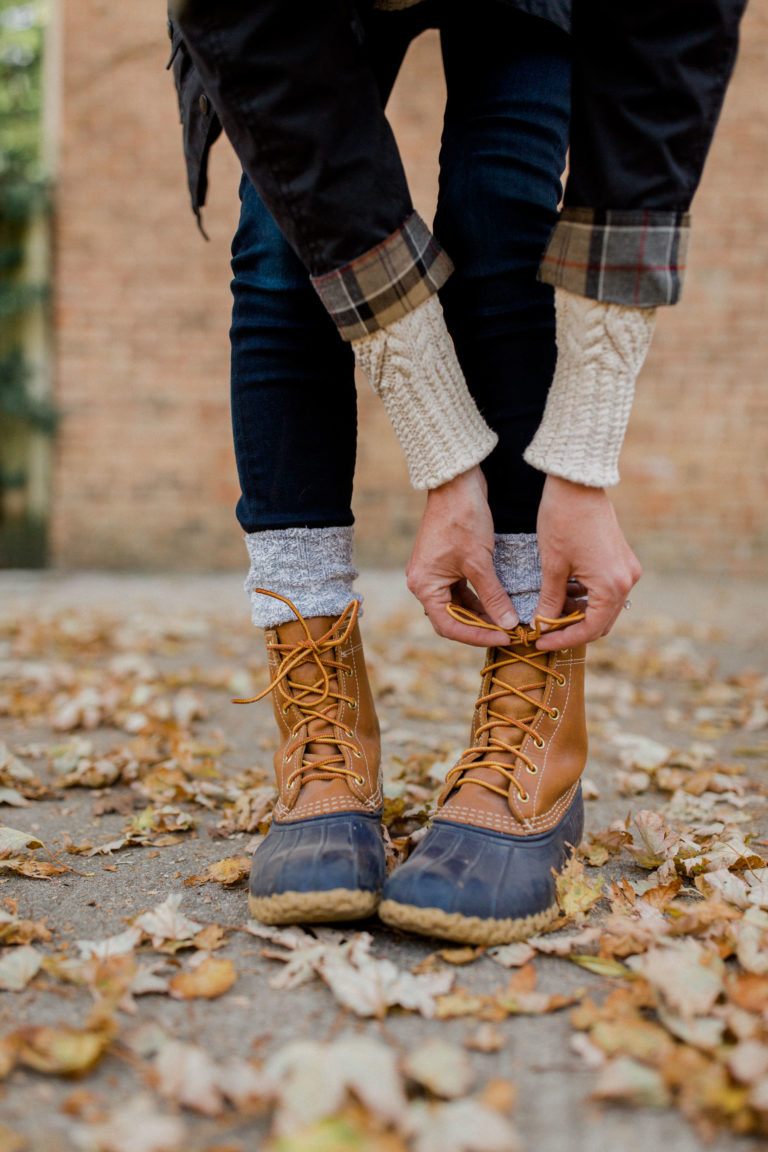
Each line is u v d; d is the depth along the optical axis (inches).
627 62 31.2
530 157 37.3
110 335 194.9
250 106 31.8
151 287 193.8
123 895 40.6
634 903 38.8
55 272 194.2
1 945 35.3
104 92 190.2
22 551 197.0
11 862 43.5
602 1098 26.2
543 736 39.1
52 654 109.5
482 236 37.2
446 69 40.2
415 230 34.0
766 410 192.2
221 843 47.8
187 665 103.3
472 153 37.8
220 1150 23.7
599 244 32.4
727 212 189.5
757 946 33.3
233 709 82.0
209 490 197.6
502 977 32.9
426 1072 26.2
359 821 37.9
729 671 105.3
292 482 39.5
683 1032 28.3
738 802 55.4
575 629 36.2
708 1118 25.3
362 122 32.6
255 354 39.2
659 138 31.4
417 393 34.6
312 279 34.3
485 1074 27.4
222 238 193.3
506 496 38.2
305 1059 26.5
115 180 191.9
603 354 33.1
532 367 37.6
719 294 191.2
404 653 110.4
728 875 40.4
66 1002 31.2
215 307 194.2
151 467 197.0
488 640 37.8
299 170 32.3
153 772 58.4
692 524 194.4
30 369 193.8
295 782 38.9
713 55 31.2
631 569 34.7
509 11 37.3
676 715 82.4
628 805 55.4
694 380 192.9
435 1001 31.0
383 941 35.6
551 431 34.3
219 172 191.8
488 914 34.0
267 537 39.9
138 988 31.7
